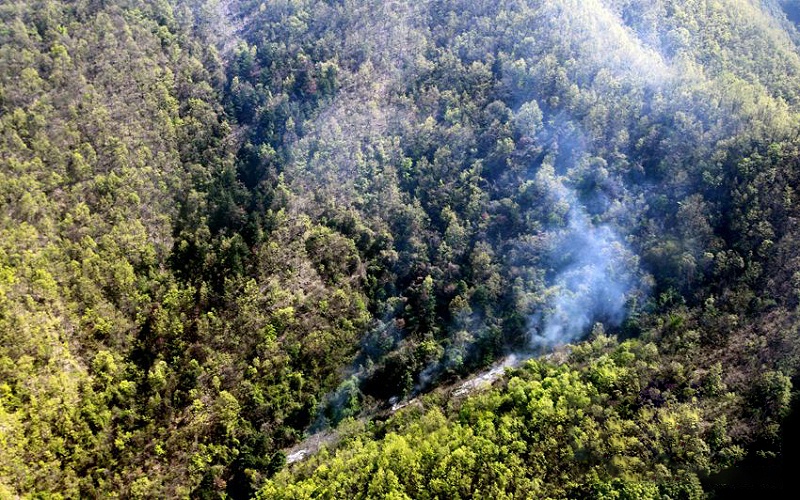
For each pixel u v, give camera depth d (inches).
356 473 3189.0
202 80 4877.0
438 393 3831.2
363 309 4077.3
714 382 3284.9
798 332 3361.2
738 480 2997.0
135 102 4411.9
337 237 4264.3
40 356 3280.0
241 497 3432.6
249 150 4603.8
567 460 3090.6
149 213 4055.1
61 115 4128.9
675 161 4355.3
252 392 3649.1
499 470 3053.6
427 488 3051.2
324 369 3912.4
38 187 3769.7
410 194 4544.8
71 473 3132.4
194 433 3491.6
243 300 3922.2
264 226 4276.6
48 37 4468.5
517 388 3447.3
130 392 3472.0
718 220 4040.4
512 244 4276.6
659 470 2989.7
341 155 4628.4
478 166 4594.0
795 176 4030.5
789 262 3700.8
